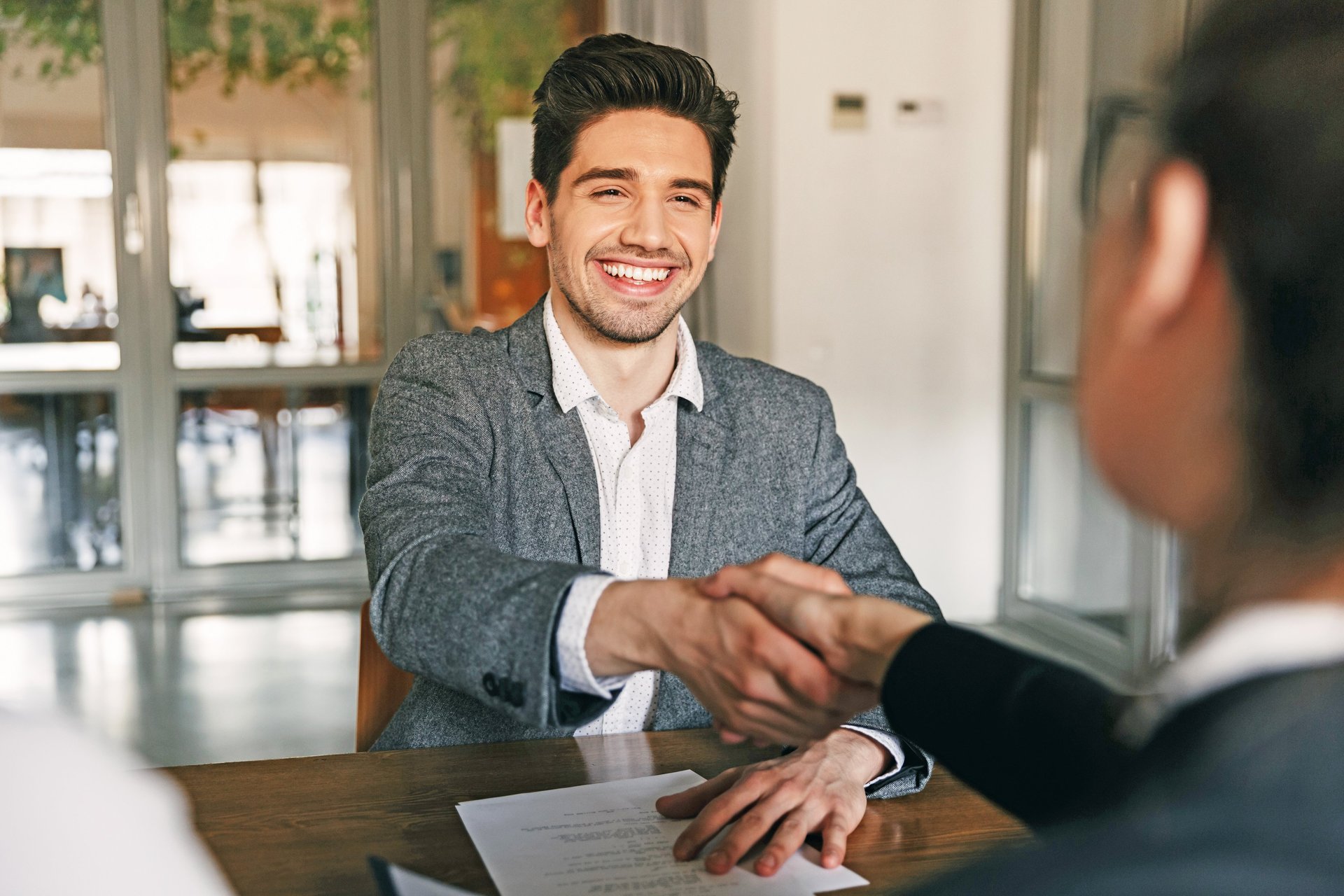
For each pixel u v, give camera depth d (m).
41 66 4.96
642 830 1.00
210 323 5.22
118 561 5.20
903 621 0.74
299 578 5.34
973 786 0.53
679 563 1.46
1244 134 0.33
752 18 4.60
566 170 1.39
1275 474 0.33
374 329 5.38
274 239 5.25
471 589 1.00
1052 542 4.41
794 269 4.52
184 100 5.10
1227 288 0.34
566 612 0.94
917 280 4.59
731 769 1.09
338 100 5.24
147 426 5.17
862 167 4.51
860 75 4.47
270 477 5.32
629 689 1.39
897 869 0.95
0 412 5.04
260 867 0.93
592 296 1.40
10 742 0.30
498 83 5.33
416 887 0.74
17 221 5.01
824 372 4.57
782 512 1.51
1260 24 0.34
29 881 0.28
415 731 1.34
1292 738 0.31
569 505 1.43
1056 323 4.34
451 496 1.25
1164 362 0.35
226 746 3.39
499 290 5.43
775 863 0.93
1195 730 0.33
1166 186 0.34
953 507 4.69
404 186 5.31
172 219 5.14
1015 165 4.53
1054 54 4.30
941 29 4.49
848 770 1.08
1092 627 4.13
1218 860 0.30
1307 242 0.32
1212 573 0.36
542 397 1.45
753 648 0.81
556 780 1.12
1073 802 0.47
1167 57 0.37
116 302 5.12
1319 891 0.29
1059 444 4.35
